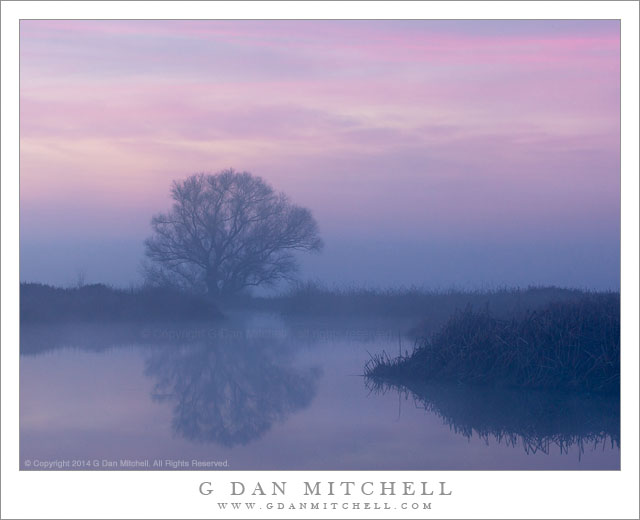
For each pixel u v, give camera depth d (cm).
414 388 1405
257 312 4366
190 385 1454
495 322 1510
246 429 1085
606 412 1176
